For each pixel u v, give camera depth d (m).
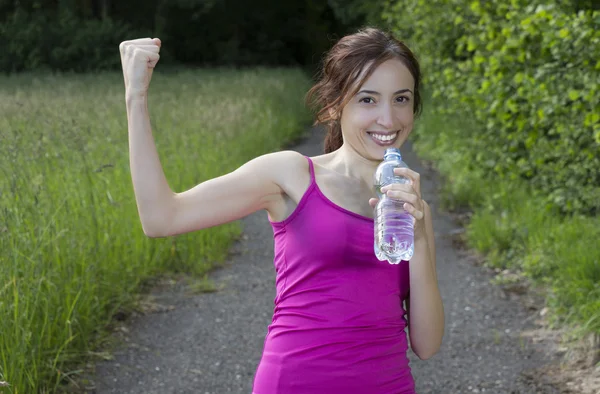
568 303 5.97
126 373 5.19
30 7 39.25
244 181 2.29
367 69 2.28
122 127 10.37
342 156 2.39
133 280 6.79
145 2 43.69
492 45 8.16
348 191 2.30
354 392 2.21
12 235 5.27
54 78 27.72
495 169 8.82
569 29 6.33
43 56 35.84
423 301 2.30
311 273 2.24
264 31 47.16
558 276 6.48
